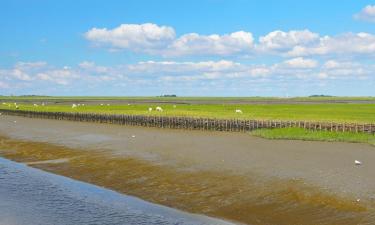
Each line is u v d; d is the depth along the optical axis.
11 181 33.47
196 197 26.61
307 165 34.06
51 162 41.97
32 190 30.34
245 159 37.62
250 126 65.38
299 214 22.50
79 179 33.81
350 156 38.31
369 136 51.00
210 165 35.34
